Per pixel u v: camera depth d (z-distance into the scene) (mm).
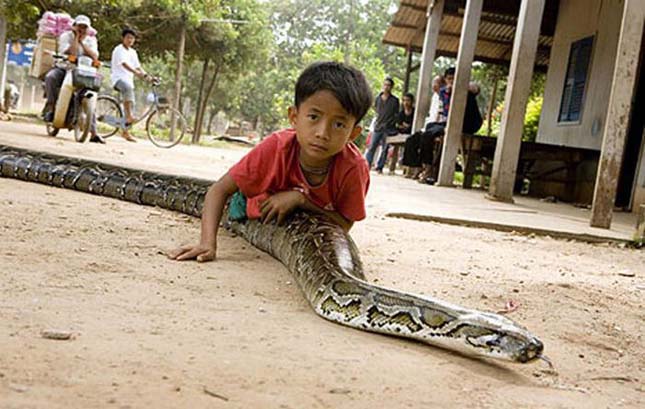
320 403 1634
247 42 23828
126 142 11523
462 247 4734
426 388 1839
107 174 5270
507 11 12258
